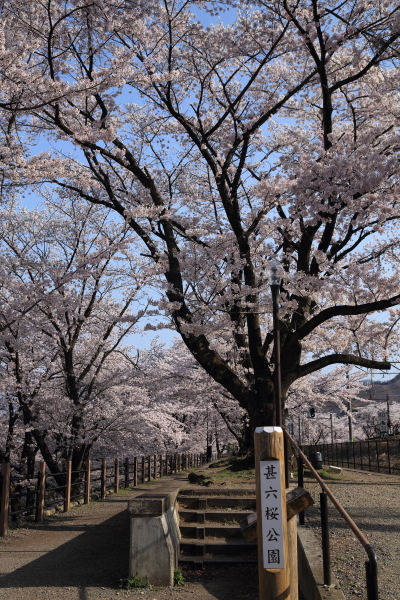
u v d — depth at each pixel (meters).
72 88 8.73
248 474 9.57
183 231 11.62
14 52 8.41
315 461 12.64
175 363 22.25
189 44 11.70
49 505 13.25
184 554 6.73
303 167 9.14
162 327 11.06
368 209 8.63
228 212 11.05
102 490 15.08
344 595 4.25
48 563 7.19
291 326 11.04
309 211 9.30
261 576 3.69
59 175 10.28
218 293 10.68
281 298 10.13
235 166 13.53
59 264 17.55
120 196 12.40
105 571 6.60
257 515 3.76
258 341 11.02
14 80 8.48
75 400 16.67
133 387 18.48
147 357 26.41
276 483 3.75
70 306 14.01
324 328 12.37
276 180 9.72
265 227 10.48
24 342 15.05
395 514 7.62
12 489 14.07
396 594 4.27
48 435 17.67
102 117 10.88
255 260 11.67
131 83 11.28
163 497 6.19
